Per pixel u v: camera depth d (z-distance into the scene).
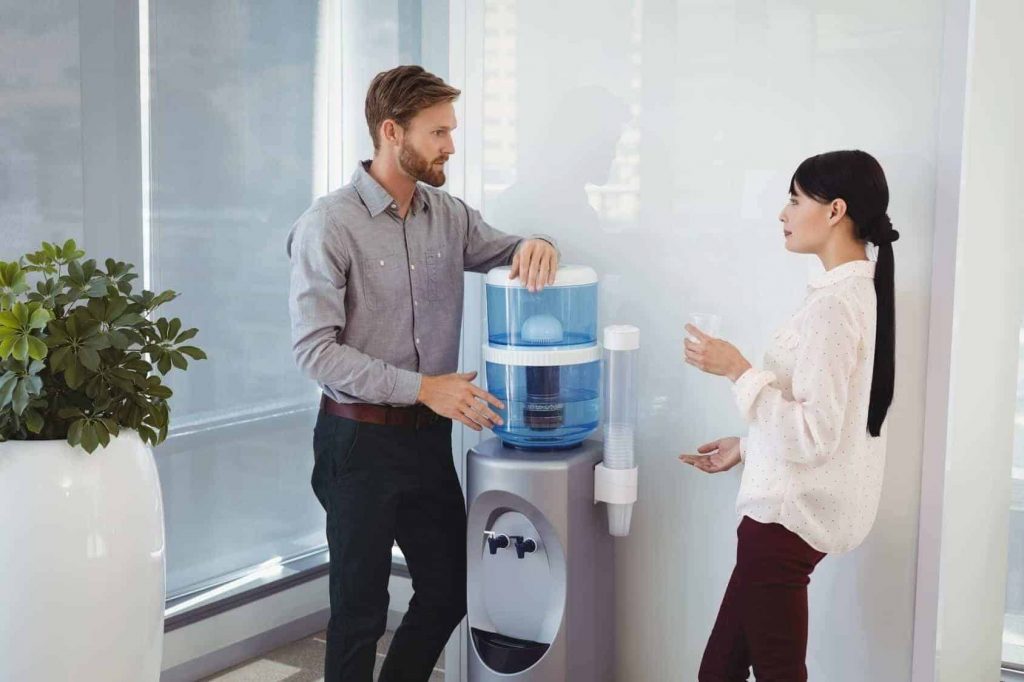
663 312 2.44
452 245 2.41
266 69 3.10
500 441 2.45
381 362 2.19
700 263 2.38
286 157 3.20
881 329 1.96
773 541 1.98
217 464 3.06
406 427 2.29
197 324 2.93
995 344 2.39
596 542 2.37
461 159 2.68
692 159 2.37
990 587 2.52
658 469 2.48
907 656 2.20
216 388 3.02
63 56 2.49
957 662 2.34
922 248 2.12
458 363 2.64
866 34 2.14
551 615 2.29
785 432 1.89
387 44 3.25
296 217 3.26
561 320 2.29
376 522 2.27
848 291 1.92
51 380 1.86
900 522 2.18
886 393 1.97
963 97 2.04
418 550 2.43
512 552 2.34
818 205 1.97
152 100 2.73
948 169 2.07
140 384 1.90
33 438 1.85
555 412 2.29
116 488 1.84
